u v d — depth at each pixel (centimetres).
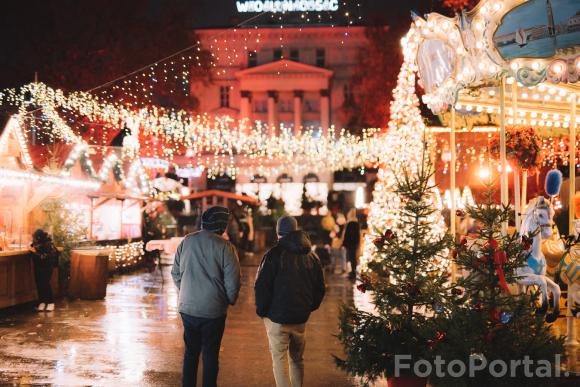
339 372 837
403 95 1585
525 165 1325
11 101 2164
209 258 672
